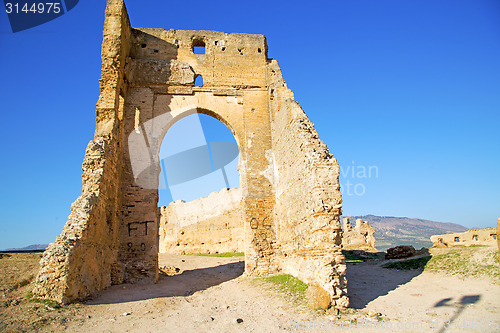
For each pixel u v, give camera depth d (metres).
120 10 17.06
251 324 8.62
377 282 13.66
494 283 11.27
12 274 11.47
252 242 17.50
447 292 11.09
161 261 26.59
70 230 10.98
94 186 12.95
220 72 20.17
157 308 10.36
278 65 20.59
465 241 27.67
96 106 15.65
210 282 16.45
